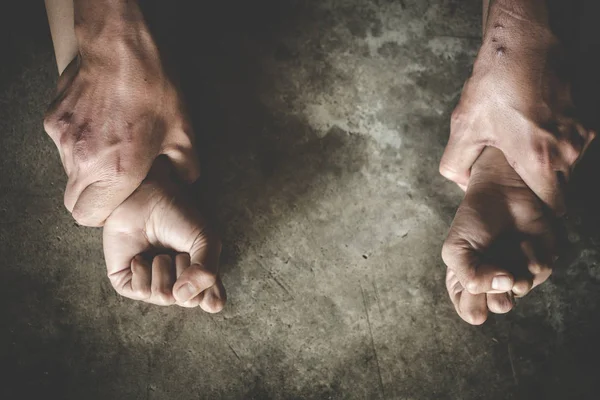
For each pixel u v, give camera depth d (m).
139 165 0.56
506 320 0.64
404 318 0.64
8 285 0.63
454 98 0.69
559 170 0.56
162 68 0.57
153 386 0.62
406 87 0.69
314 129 0.68
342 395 0.62
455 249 0.56
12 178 0.66
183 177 0.61
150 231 0.58
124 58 0.56
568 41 0.58
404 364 0.63
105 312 0.63
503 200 0.58
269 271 0.65
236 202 0.66
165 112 0.57
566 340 0.64
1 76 0.68
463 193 0.67
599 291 0.65
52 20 0.60
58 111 0.56
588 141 0.57
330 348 0.63
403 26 0.71
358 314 0.64
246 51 0.70
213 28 0.70
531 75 0.56
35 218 0.65
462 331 0.64
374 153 0.68
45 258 0.64
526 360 0.63
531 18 0.57
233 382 0.62
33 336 0.63
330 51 0.70
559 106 0.56
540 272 0.56
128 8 0.56
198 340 0.63
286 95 0.69
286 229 0.66
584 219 0.66
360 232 0.66
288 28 0.70
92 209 0.56
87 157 0.55
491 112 0.57
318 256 0.65
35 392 0.62
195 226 0.58
